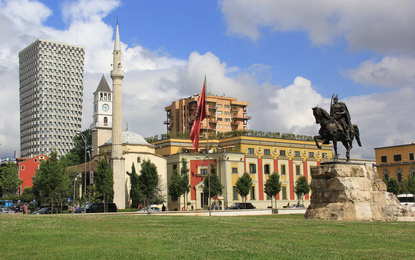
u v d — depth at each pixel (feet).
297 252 62.34
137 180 272.92
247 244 68.69
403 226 93.61
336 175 123.85
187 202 324.60
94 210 242.58
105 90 482.69
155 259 58.85
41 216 118.52
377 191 127.34
